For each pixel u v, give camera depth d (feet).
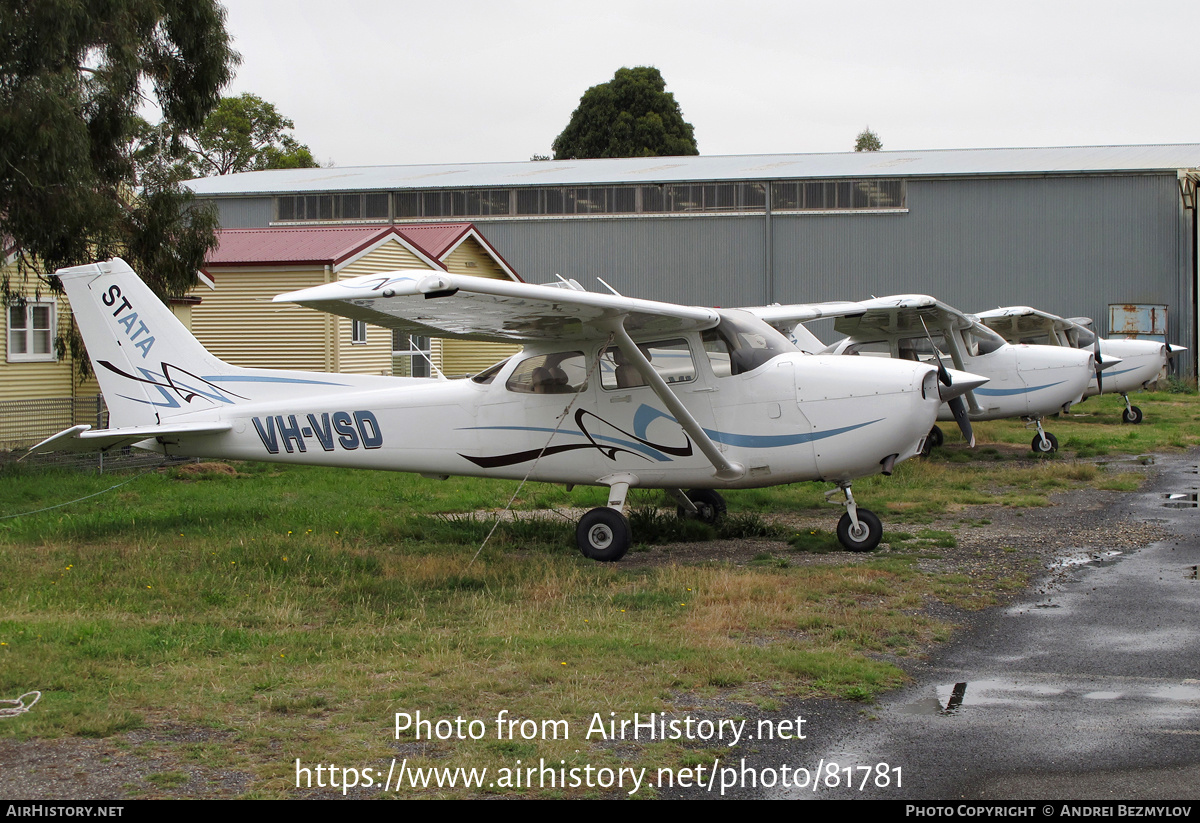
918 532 30.81
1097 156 117.19
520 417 29.53
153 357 32.42
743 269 113.29
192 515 32.40
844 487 28.17
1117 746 13.94
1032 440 52.95
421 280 20.86
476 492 39.11
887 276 110.52
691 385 28.37
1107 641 19.15
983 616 20.99
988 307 108.27
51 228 42.32
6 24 40.86
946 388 33.55
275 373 32.07
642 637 18.76
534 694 15.80
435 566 24.73
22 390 57.93
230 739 13.97
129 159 48.91
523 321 26.43
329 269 64.59
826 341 111.86
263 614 20.33
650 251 115.24
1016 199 106.93
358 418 30.96
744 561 26.55
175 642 18.20
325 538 28.37
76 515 33.14
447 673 16.80
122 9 44.73
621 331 25.98
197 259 51.80
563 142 189.06
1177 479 42.52
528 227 117.70
